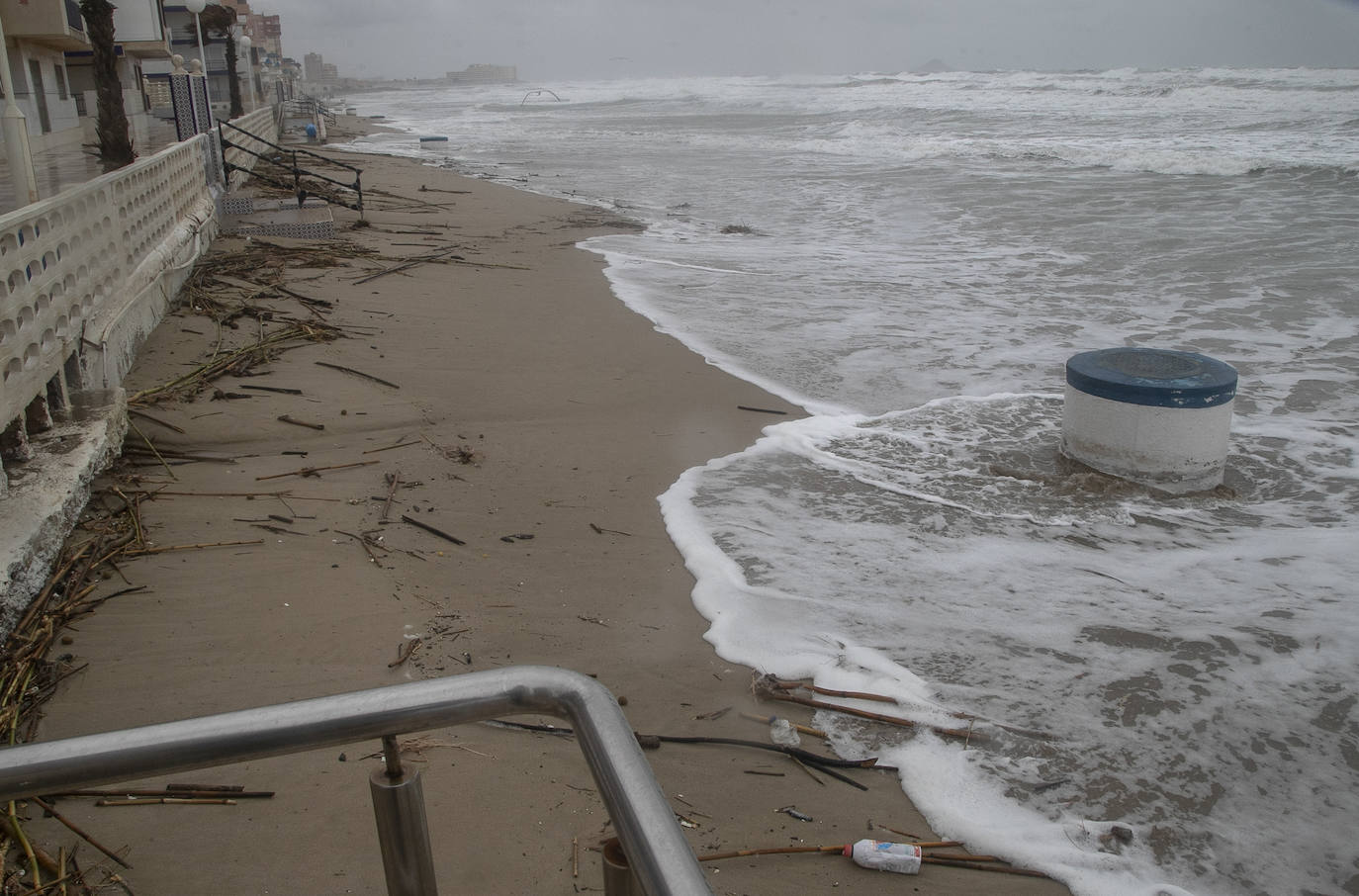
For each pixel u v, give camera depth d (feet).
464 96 522.47
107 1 44.86
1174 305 36.70
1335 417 24.79
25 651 13.05
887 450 23.20
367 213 61.21
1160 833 10.79
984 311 36.91
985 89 186.60
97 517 17.51
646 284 41.98
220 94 167.32
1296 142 88.12
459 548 17.48
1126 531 18.85
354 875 9.34
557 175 94.02
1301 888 10.01
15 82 69.56
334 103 418.10
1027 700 13.28
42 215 19.10
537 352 30.81
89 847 9.67
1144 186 71.00
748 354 31.30
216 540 17.06
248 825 10.05
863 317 36.09
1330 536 18.35
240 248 43.96
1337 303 35.73
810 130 142.20
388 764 4.07
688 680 13.66
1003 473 21.70
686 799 11.11
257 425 22.95
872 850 10.12
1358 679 13.58
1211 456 20.76
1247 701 13.15
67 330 20.72
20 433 17.35
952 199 68.90
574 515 19.25
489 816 10.41
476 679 4.00
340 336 30.66
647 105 256.93
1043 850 10.50
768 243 53.57
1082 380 21.58
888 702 13.15
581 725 3.81
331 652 13.62
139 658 13.30
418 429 23.63
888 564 17.38
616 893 3.75
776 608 15.72
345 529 17.83
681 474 21.59
